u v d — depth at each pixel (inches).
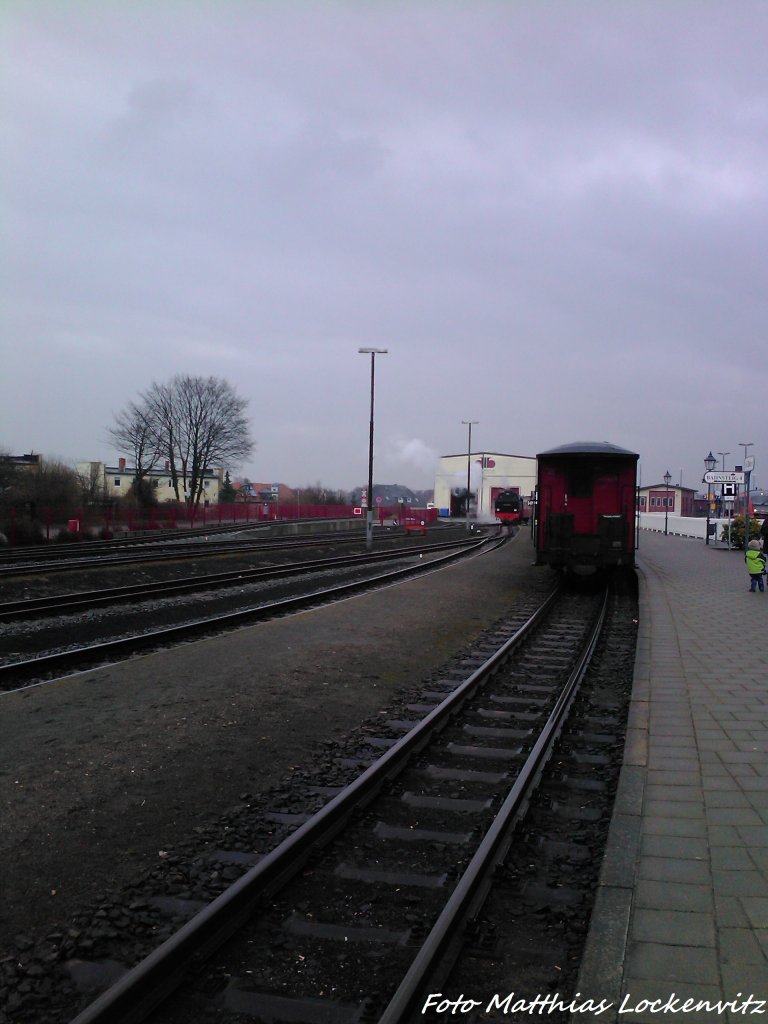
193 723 329.1
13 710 346.9
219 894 185.5
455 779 274.8
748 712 328.8
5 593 791.7
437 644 552.4
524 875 197.6
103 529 1878.7
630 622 657.6
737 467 1595.7
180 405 3014.3
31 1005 144.4
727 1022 128.4
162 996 144.5
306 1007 143.8
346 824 228.4
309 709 362.9
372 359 1734.7
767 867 184.4
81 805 238.1
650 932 155.3
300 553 1497.3
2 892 183.8
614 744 312.3
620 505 876.0
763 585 797.9
